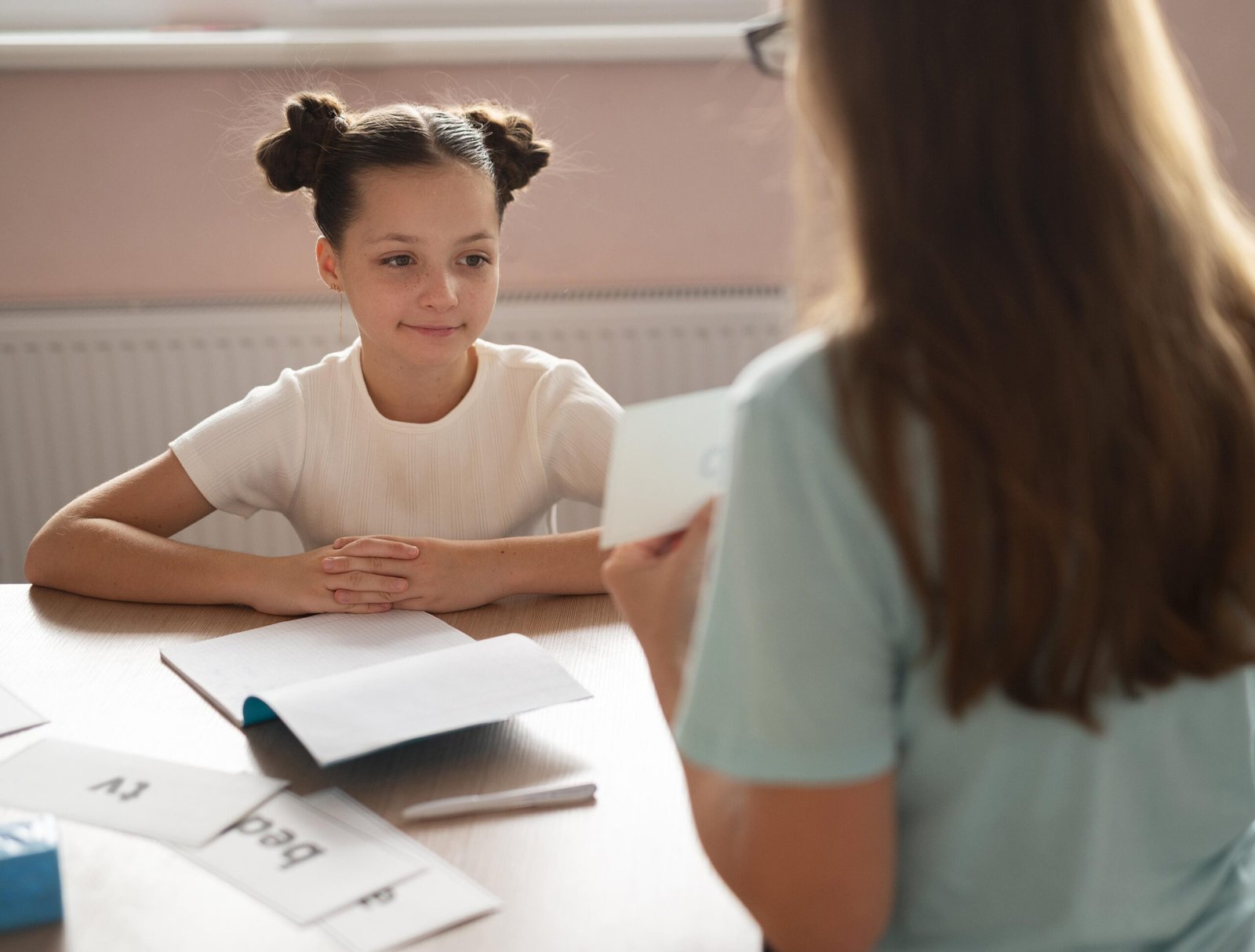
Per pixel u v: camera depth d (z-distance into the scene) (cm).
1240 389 59
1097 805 64
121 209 233
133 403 237
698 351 238
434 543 126
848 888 60
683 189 235
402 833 83
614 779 90
